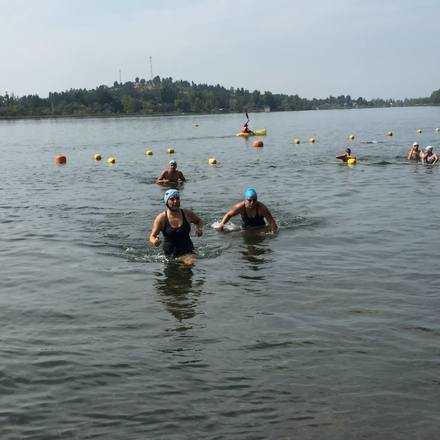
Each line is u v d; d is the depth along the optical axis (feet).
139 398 19.19
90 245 40.60
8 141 191.83
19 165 106.11
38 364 21.85
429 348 22.44
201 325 25.45
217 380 20.29
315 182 71.61
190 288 30.71
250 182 73.51
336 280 31.45
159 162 107.04
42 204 58.90
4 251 39.45
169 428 17.38
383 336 23.72
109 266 35.32
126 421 17.83
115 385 20.12
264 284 31.09
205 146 147.02
